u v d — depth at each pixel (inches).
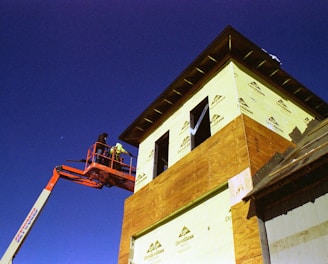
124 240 445.1
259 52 444.5
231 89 403.2
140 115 554.3
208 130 526.9
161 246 381.7
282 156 341.7
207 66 468.8
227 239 299.9
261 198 275.0
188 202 366.0
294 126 439.2
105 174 849.5
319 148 252.7
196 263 320.5
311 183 247.8
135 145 597.0
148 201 443.5
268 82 466.0
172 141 477.7
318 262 219.9
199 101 460.4
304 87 486.0
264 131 358.9
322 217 230.2
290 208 255.6
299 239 238.5
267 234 263.6
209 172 357.4
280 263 242.4
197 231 340.2
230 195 313.0
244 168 311.7
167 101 519.5
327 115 531.5
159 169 543.8
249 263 256.2
